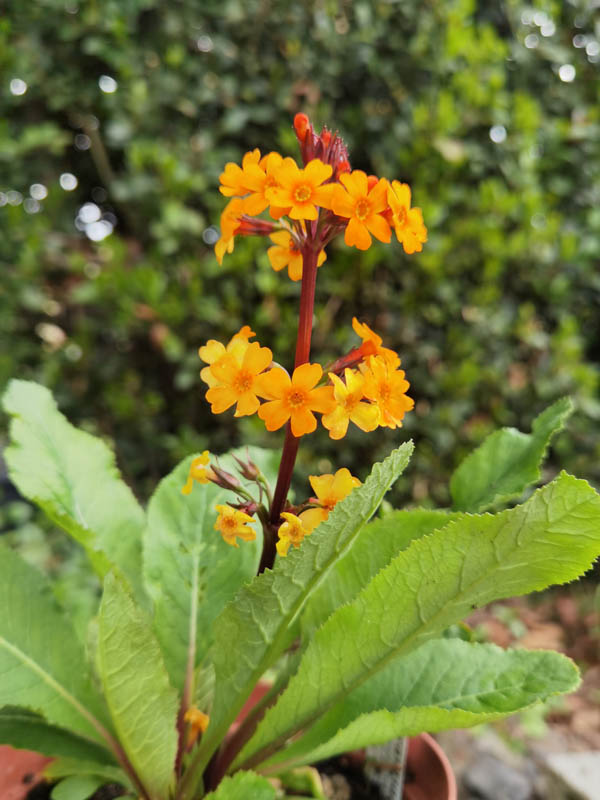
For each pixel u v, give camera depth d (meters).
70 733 0.23
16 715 0.23
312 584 0.19
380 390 0.18
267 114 0.65
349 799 0.24
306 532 0.18
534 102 0.64
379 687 0.22
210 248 0.64
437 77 0.65
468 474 0.26
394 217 0.18
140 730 0.20
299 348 0.20
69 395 0.66
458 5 0.64
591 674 0.60
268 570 0.18
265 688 0.28
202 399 0.65
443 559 0.18
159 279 0.58
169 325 0.60
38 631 0.23
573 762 0.46
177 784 0.22
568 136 0.70
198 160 0.64
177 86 0.63
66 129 0.74
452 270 0.63
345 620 0.20
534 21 0.71
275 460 0.30
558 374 0.67
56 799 0.21
